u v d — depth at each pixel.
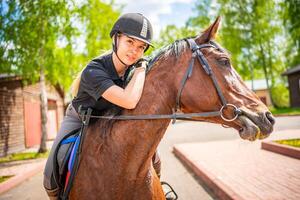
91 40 14.65
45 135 13.02
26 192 6.74
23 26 11.38
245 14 34.34
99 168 2.01
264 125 1.79
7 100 14.45
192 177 7.02
